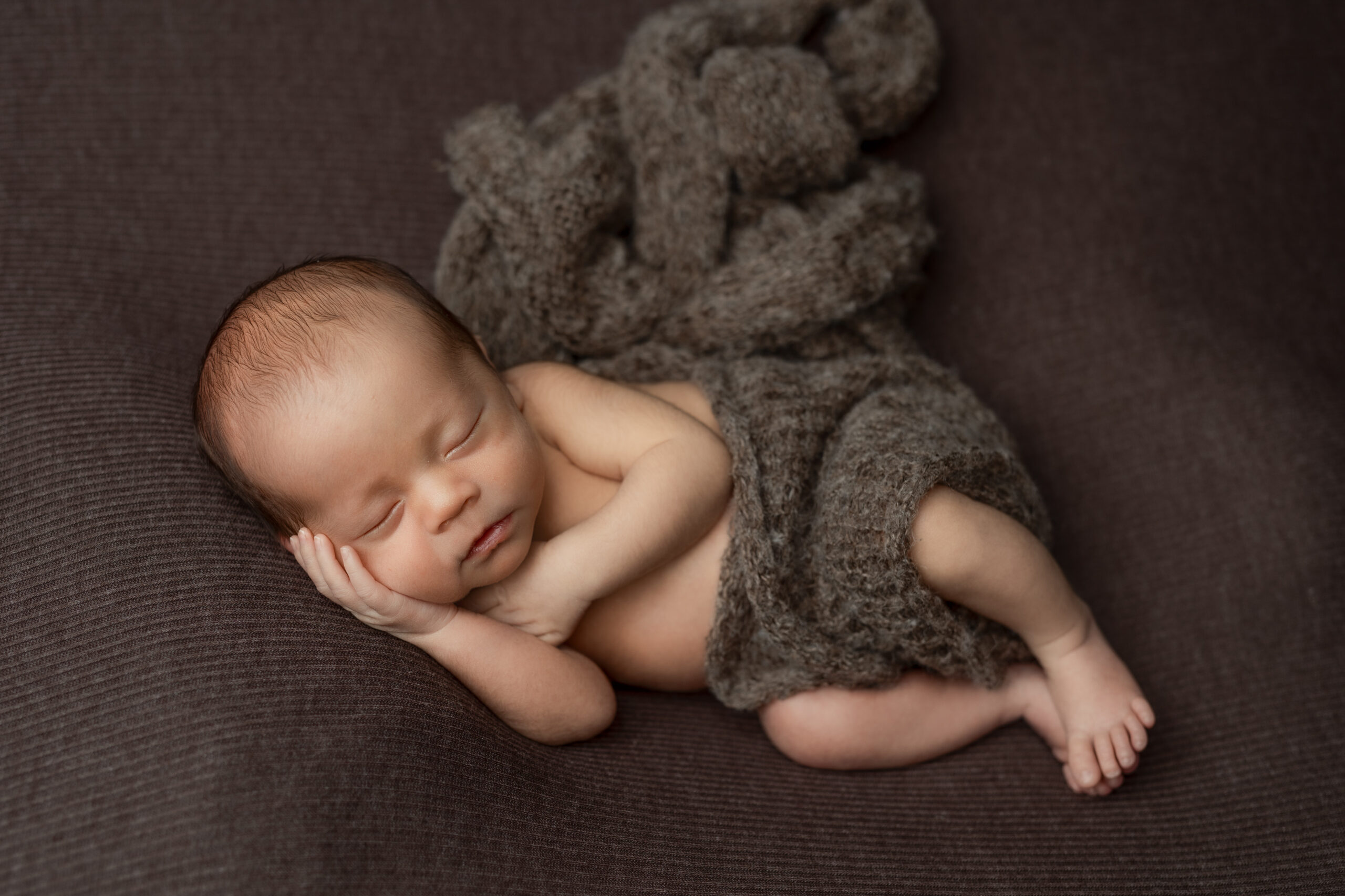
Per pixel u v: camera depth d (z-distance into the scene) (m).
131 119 1.47
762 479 1.17
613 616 1.20
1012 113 1.57
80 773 0.90
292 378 0.99
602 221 1.38
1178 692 1.32
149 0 1.50
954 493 1.12
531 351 1.40
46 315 1.29
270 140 1.49
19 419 1.12
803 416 1.22
